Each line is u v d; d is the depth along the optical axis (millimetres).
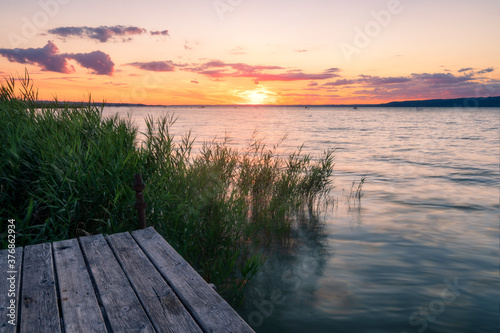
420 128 57281
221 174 7402
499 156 22422
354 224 8352
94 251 3070
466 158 21453
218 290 4793
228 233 5719
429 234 7727
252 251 6156
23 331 1928
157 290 2381
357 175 15602
